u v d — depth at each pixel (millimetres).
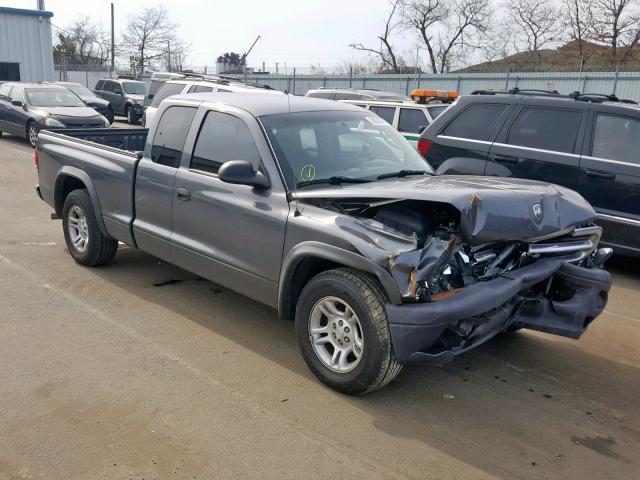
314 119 4930
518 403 4070
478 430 3719
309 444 3486
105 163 5941
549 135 7305
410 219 3793
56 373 4180
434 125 8250
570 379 4461
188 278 6250
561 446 3596
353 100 13523
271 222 4324
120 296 5684
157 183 5344
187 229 5105
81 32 58625
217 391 4027
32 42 29844
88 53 59125
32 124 16516
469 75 28016
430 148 8188
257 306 5566
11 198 10008
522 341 5117
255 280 4543
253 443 3473
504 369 4574
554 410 4008
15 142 18031
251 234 4492
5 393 3895
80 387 4004
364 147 4973
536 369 4602
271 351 4664
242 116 4789
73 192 6430
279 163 4445
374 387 3865
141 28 58938
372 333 3715
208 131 5039
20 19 29281
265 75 35562
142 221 5602
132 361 4406
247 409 3824
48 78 30641
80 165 6242
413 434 3637
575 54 39312
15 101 17188
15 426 3539
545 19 40875
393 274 3578
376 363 3740
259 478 3176
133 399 3883
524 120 7508
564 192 4406
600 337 5281
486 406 4012
